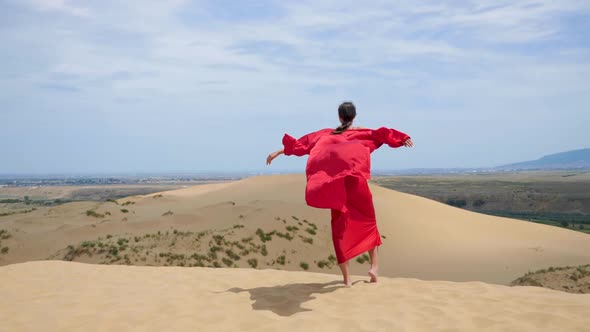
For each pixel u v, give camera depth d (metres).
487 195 167.00
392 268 35.19
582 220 107.56
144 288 7.72
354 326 5.40
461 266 35.78
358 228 7.27
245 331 5.40
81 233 35.66
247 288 7.52
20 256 32.03
